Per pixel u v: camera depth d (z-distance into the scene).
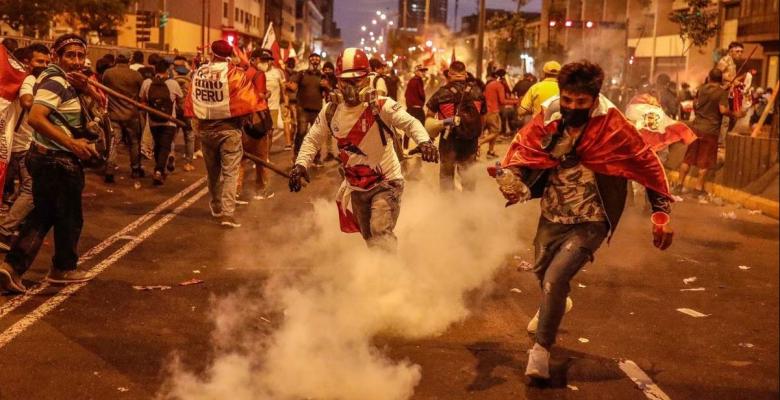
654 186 4.71
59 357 5.04
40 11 34.12
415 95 15.74
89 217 9.62
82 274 6.74
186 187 12.44
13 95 7.42
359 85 5.88
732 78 14.36
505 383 4.88
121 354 5.13
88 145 6.25
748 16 33.03
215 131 9.21
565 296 4.74
